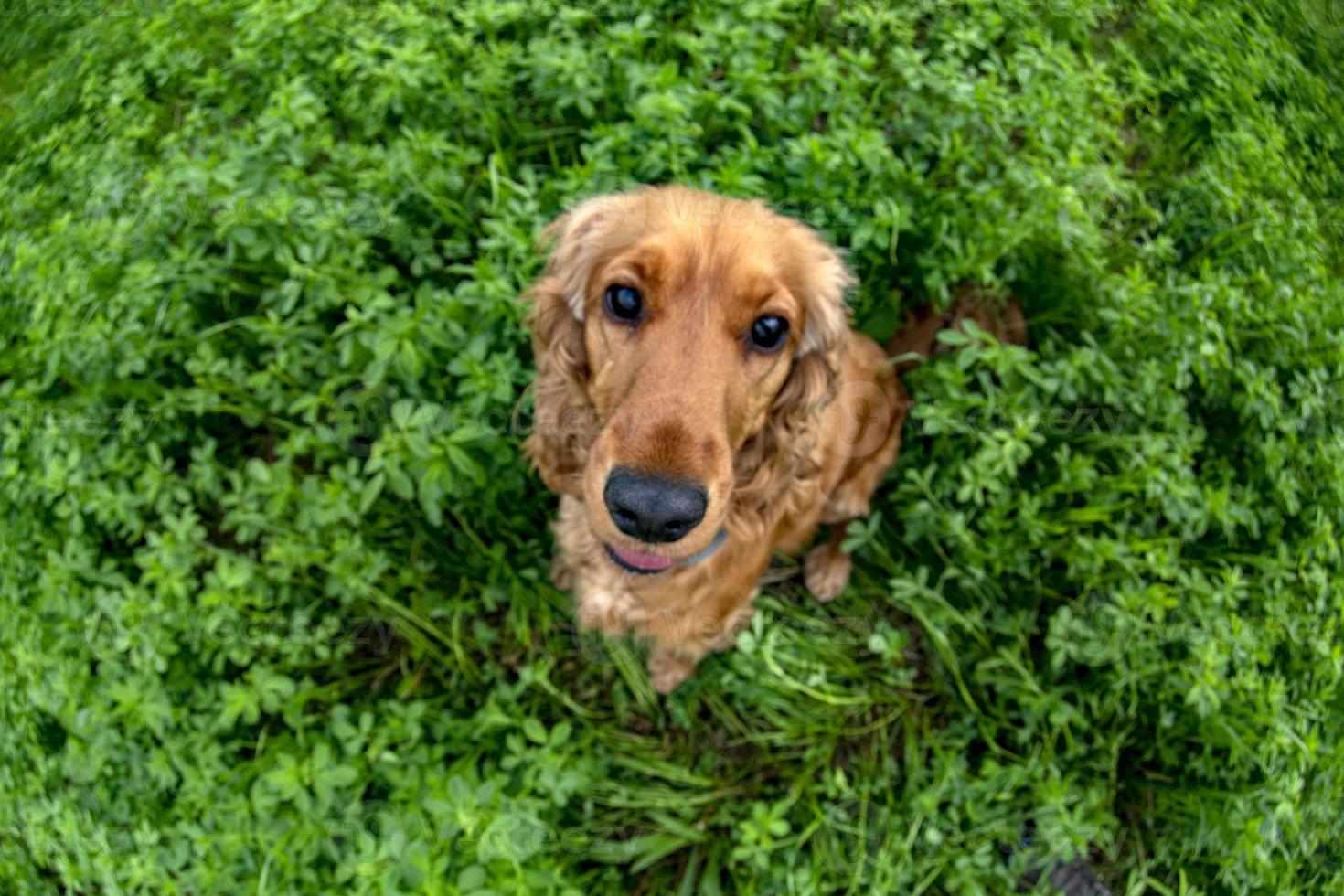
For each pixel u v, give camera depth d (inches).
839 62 24.8
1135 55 31.7
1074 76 26.0
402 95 23.8
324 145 23.1
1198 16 33.7
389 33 26.0
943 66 25.2
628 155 23.4
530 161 26.6
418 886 18.7
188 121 24.3
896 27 27.0
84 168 24.4
